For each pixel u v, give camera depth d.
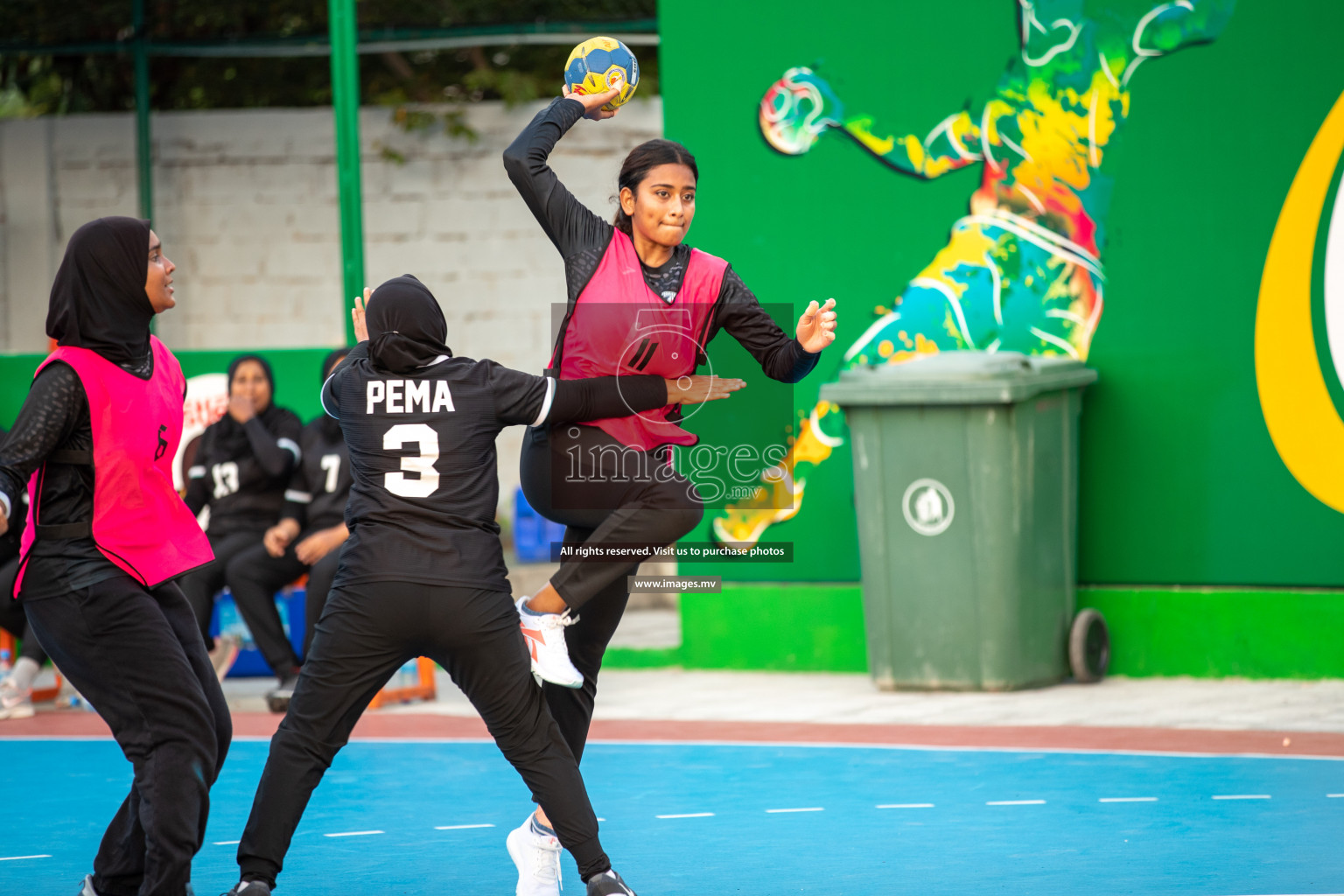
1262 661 13.43
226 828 9.31
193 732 6.82
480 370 7.14
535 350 20.83
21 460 6.60
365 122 20.94
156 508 6.99
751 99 14.57
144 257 6.92
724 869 8.16
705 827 9.07
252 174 21.14
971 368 12.72
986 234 14.12
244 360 14.15
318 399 15.70
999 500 12.81
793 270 14.55
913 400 12.81
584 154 20.41
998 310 14.09
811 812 9.36
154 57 22.61
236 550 13.80
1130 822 8.91
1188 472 13.65
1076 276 13.88
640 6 22.28
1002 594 12.95
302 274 21.14
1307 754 10.57
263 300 21.22
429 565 6.87
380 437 7.01
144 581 6.91
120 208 21.16
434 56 22.36
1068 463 13.43
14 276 21.20
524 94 20.95
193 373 15.80
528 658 7.11
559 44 22.03
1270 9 13.28
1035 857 8.22
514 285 20.88
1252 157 13.38
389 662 6.99
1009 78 14.02
